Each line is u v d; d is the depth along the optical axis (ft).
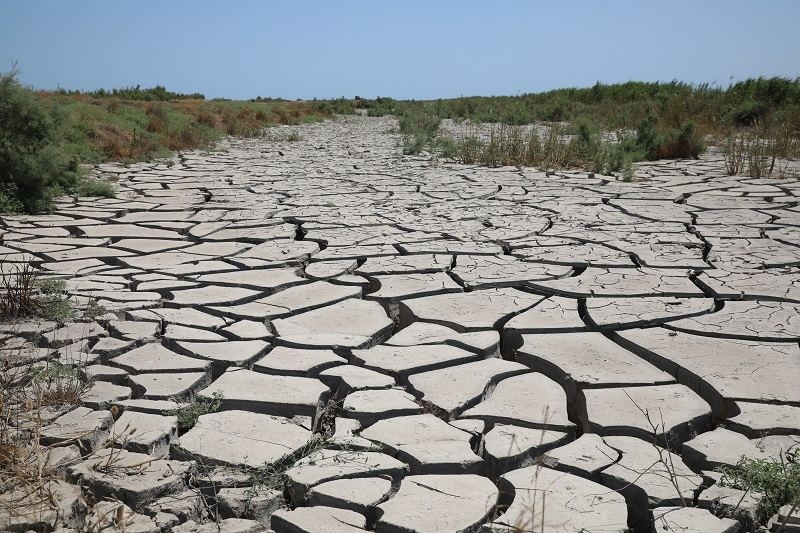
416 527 9.55
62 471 10.85
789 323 17.47
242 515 10.17
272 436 12.20
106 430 12.22
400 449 11.72
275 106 146.72
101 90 130.41
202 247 26.32
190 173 48.65
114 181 44.45
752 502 9.89
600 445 11.84
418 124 92.17
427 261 23.76
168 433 12.19
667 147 57.31
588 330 17.79
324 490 10.50
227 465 11.20
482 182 43.29
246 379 14.56
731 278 21.38
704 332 16.93
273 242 26.89
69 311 18.37
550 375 15.30
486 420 12.95
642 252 24.84
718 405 13.71
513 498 10.39
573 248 25.61
